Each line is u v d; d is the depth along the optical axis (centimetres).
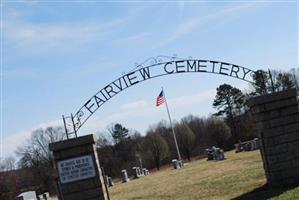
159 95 4853
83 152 1488
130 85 1702
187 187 2328
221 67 1780
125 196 2609
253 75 1791
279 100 1638
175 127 9112
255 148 4825
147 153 8538
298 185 1584
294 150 1627
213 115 9375
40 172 9462
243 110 9212
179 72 1766
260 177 2030
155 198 2158
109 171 9694
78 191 1476
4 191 8506
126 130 9969
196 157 9069
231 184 2030
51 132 9650
